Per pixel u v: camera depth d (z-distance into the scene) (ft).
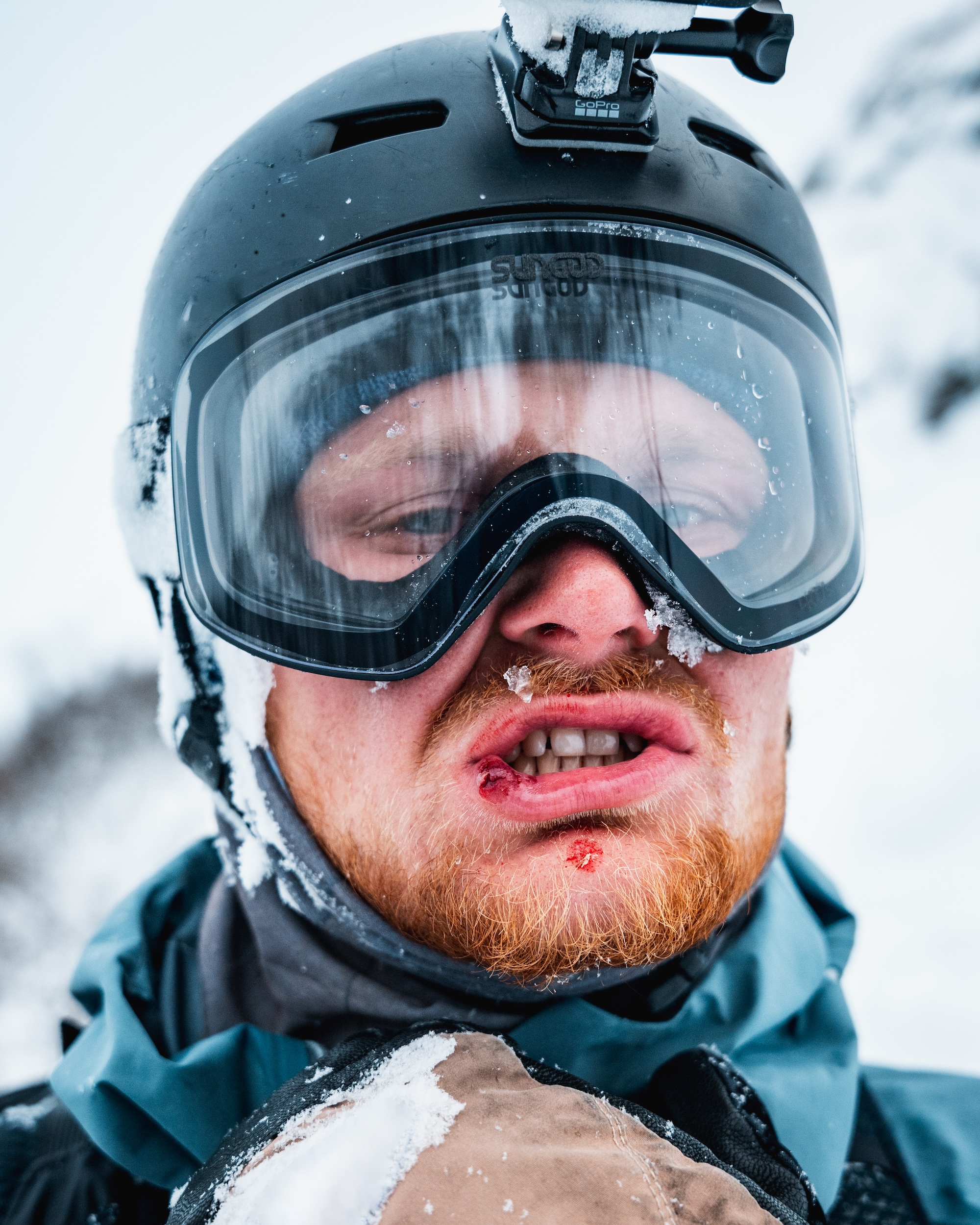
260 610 2.58
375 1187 1.82
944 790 10.30
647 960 2.48
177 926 3.47
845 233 19.31
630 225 2.64
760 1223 1.84
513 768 2.75
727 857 2.64
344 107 2.94
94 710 17.15
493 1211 1.73
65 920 14.25
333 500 2.58
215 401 2.68
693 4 2.37
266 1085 2.90
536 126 2.63
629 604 2.51
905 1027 8.54
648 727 2.64
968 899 9.46
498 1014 2.81
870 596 13.00
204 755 3.22
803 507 2.86
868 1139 3.35
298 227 2.70
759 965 3.02
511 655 2.59
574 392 2.53
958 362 16.11
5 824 15.21
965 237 17.75
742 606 2.64
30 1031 12.95
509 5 2.46
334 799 2.72
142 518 3.28
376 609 2.54
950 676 11.70
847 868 9.98
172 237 3.25
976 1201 3.07
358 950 2.91
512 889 2.47
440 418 2.53
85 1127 2.77
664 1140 2.05
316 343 2.60
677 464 2.61
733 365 2.72
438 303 2.54
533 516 2.46
